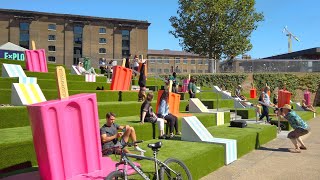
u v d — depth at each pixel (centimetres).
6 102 1149
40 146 528
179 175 625
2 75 1462
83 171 574
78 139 571
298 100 3775
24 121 922
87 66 2742
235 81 3778
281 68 3869
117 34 8219
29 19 7519
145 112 1022
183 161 712
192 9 4662
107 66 2752
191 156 764
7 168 618
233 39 4700
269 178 801
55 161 528
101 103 1280
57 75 554
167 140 1002
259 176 818
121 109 1251
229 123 1548
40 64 1833
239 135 1105
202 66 3856
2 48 2764
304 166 920
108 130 746
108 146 729
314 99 3769
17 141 642
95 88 1723
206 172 820
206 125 1361
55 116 532
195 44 4791
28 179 544
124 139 777
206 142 959
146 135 998
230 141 961
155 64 3656
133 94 1652
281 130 1633
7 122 881
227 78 3772
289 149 1155
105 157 689
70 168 552
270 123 1655
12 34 7388
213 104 2052
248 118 1881
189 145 916
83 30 7938
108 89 1798
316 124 1933
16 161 634
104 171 592
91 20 8012
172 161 643
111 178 525
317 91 3769
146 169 643
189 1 4694
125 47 8319
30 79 1291
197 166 771
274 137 1395
